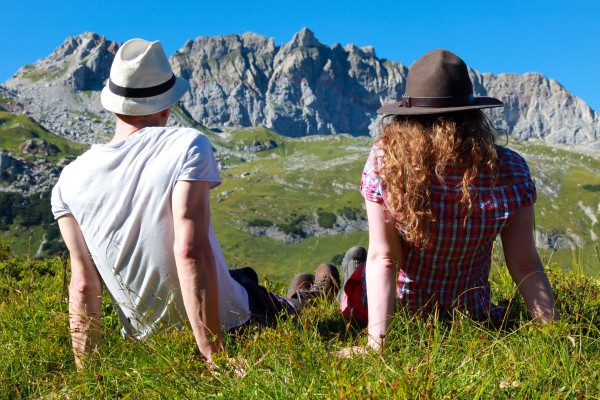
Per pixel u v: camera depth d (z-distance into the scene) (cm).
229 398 286
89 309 387
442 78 351
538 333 336
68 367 381
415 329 360
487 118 367
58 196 382
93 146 380
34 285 598
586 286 466
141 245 365
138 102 383
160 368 316
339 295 491
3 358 377
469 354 301
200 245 356
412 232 353
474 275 384
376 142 368
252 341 351
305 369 303
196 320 355
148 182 361
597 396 271
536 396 266
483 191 354
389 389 262
